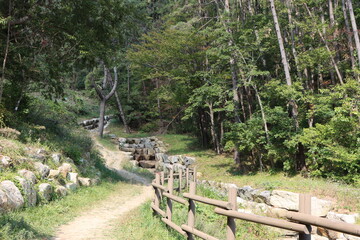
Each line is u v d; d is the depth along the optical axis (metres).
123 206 9.82
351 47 15.23
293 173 14.69
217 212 3.96
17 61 13.28
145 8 32.78
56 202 8.48
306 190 10.87
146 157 26.23
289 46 17.97
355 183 11.30
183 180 13.25
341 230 2.21
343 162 12.20
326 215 9.13
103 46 14.43
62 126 16.73
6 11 12.84
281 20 17.36
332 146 12.68
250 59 17.69
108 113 42.88
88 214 8.24
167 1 31.92
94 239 5.72
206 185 15.57
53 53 13.94
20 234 5.14
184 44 20.86
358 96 12.62
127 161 23.58
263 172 16.00
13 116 12.10
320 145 13.66
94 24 14.55
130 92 36.94
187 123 29.42
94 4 13.67
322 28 16.38
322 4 19.28
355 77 15.55
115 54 16.23
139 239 5.51
